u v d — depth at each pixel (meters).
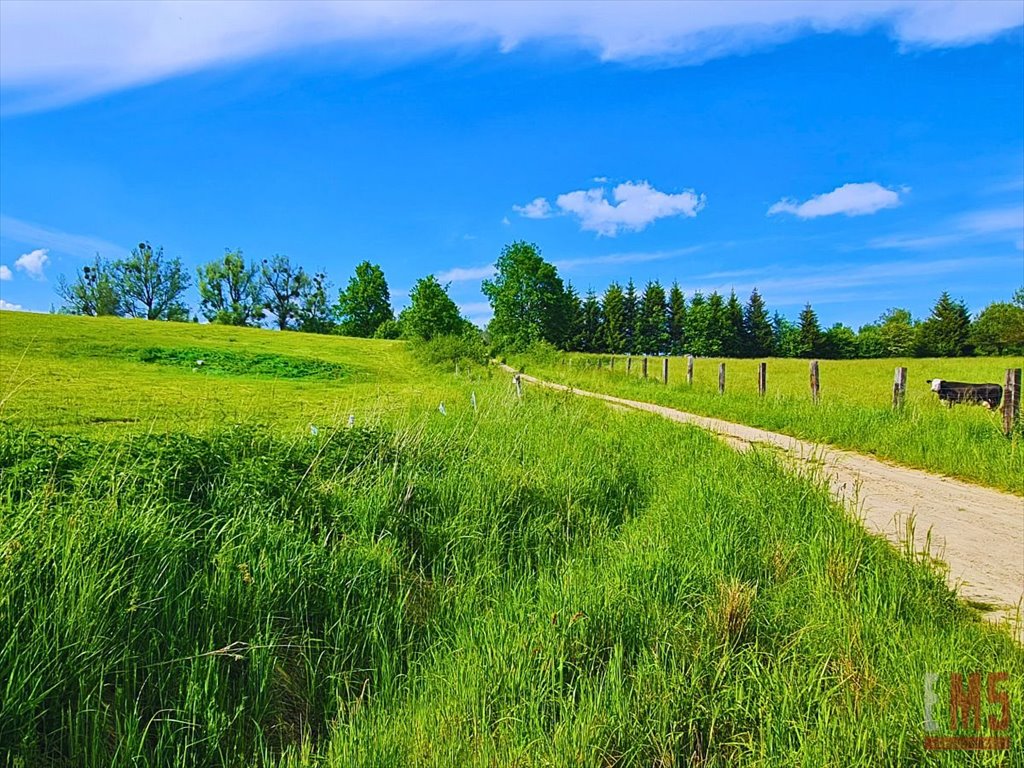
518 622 3.89
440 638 3.95
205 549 4.16
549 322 69.25
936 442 9.91
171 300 95.12
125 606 3.38
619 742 2.84
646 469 8.12
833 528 5.22
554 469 7.27
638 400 20.11
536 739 2.83
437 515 5.70
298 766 2.85
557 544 5.66
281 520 4.82
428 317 51.31
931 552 5.64
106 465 4.73
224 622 3.64
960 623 3.98
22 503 3.97
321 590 4.15
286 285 102.25
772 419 13.56
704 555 4.77
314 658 3.73
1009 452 8.91
